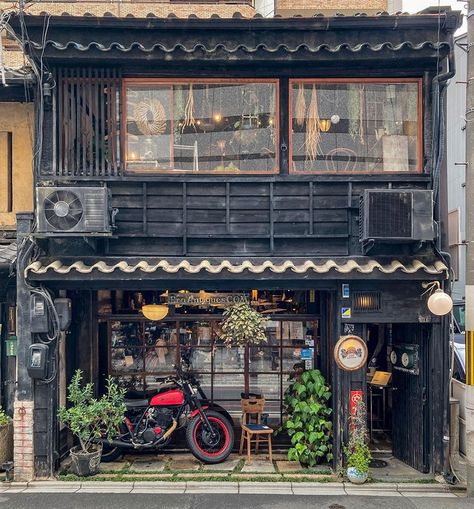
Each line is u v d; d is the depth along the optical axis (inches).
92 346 341.7
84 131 301.4
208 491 274.5
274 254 304.2
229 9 438.6
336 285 297.9
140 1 441.4
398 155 308.5
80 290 336.2
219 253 305.1
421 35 291.0
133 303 347.3
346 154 308.3
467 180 282.8
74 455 291.4
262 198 306.2
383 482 285.4
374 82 305.9
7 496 267.6
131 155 306.0
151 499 264.2
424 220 286.8
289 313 345.4
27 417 287.6
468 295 277.9
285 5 442.0
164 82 304.3
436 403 294.0
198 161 307.9
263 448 340.5
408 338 323.3
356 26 286.0
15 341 344.2
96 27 286.5
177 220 305.3
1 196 359.6
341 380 297.0
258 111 307.4
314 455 301.7
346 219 305.0
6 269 308.2
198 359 347.9
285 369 347.3
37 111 299.1
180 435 339.0
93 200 282.8
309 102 307.4
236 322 298.4
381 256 299.4
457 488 279.4
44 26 283.4
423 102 304.2
